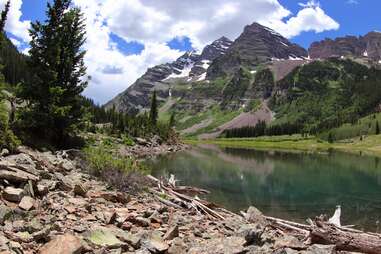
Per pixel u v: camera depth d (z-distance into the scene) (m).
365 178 58.62
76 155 25.67
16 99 34.69
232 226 17.03
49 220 11.45
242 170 61.22
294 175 58.75
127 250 10.59
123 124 103.38
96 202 15.70
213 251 10.83
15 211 11.14
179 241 11.81
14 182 13.41
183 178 45.19
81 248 9.35
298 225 21.14
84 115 38.72
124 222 13.32
